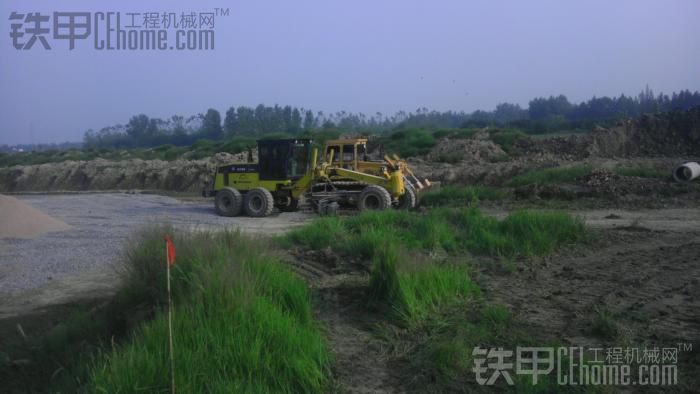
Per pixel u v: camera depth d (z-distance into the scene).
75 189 38.34
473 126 55.19
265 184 19.30
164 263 6.88
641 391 4.98
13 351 6.38
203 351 5.04
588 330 6.32
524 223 10.98
